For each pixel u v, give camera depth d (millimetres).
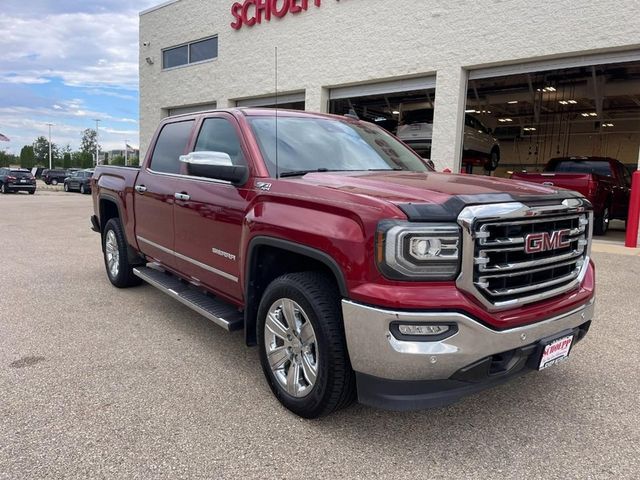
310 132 3957
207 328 4629
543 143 26375
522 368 2756
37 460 2533
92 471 2455
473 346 2438
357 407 3174
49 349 4051
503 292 2566
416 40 12086
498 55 10789
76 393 3283
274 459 2592
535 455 2674
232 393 3330
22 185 31922
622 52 9516
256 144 3549
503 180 3326
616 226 15695
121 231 5711
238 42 16625
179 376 3584
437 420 3029
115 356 3932
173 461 2557
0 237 10352
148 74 20922
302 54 14695
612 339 4449
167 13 19484
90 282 6328
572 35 9789
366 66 13172
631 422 3033
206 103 18391
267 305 3191
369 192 2736
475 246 2457
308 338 2902
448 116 11703
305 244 2832
